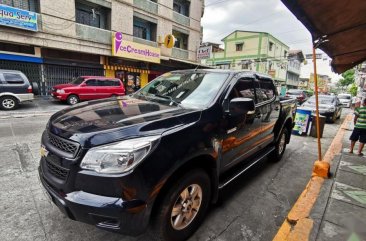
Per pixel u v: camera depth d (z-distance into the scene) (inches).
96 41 592.7
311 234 100.3
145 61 709.3
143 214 75.0
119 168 72.1
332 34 137.2
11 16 443.8
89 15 601.6
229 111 111.8
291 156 224.5
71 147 76.6
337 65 230.2
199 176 94.0
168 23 764.6
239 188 148.6
